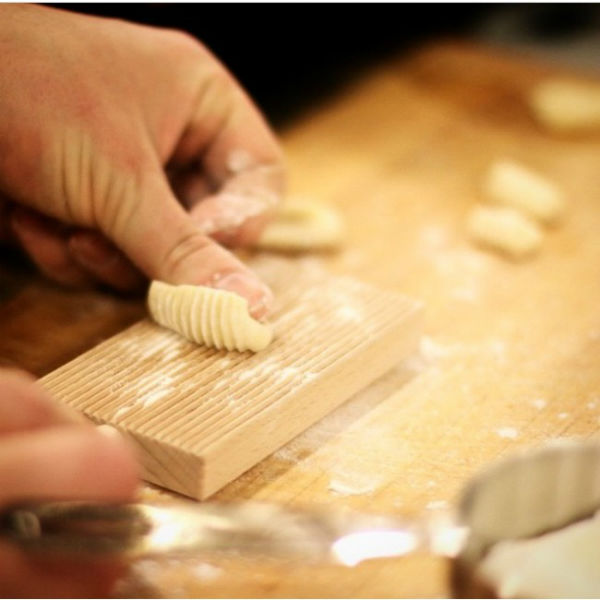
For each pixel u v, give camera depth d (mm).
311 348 926
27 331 1062
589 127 1504
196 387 871
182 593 738
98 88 1007
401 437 905
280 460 872
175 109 1067
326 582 749
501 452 894
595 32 1830
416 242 1239
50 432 653
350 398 947
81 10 1315
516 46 1781
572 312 1109
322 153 1427
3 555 625
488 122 1519
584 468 705
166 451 807
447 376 990
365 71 1635
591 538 706
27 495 622
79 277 1111
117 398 853
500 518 700
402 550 649
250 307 928
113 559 655
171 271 968
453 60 1663
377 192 1344
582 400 964
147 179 989
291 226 1210
